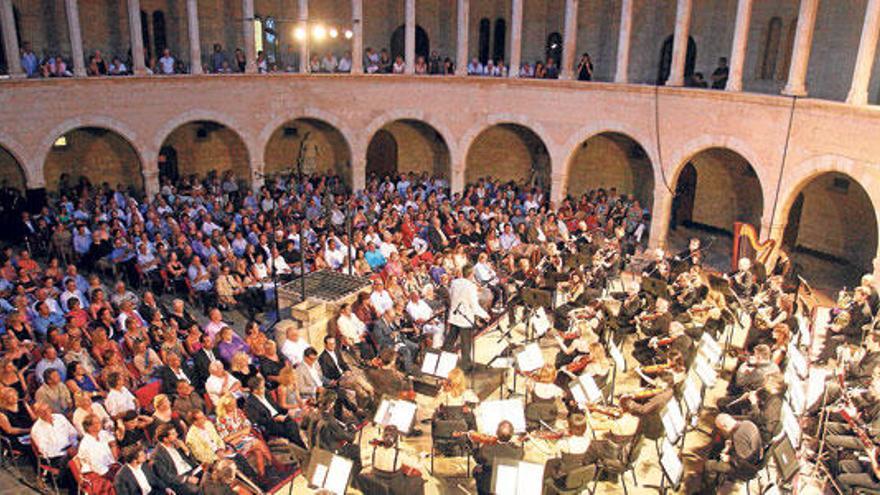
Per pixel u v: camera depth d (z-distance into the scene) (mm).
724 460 11570
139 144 26125
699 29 27641
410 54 28625
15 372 13062
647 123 25109
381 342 15680
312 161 32000
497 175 33406
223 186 28828
